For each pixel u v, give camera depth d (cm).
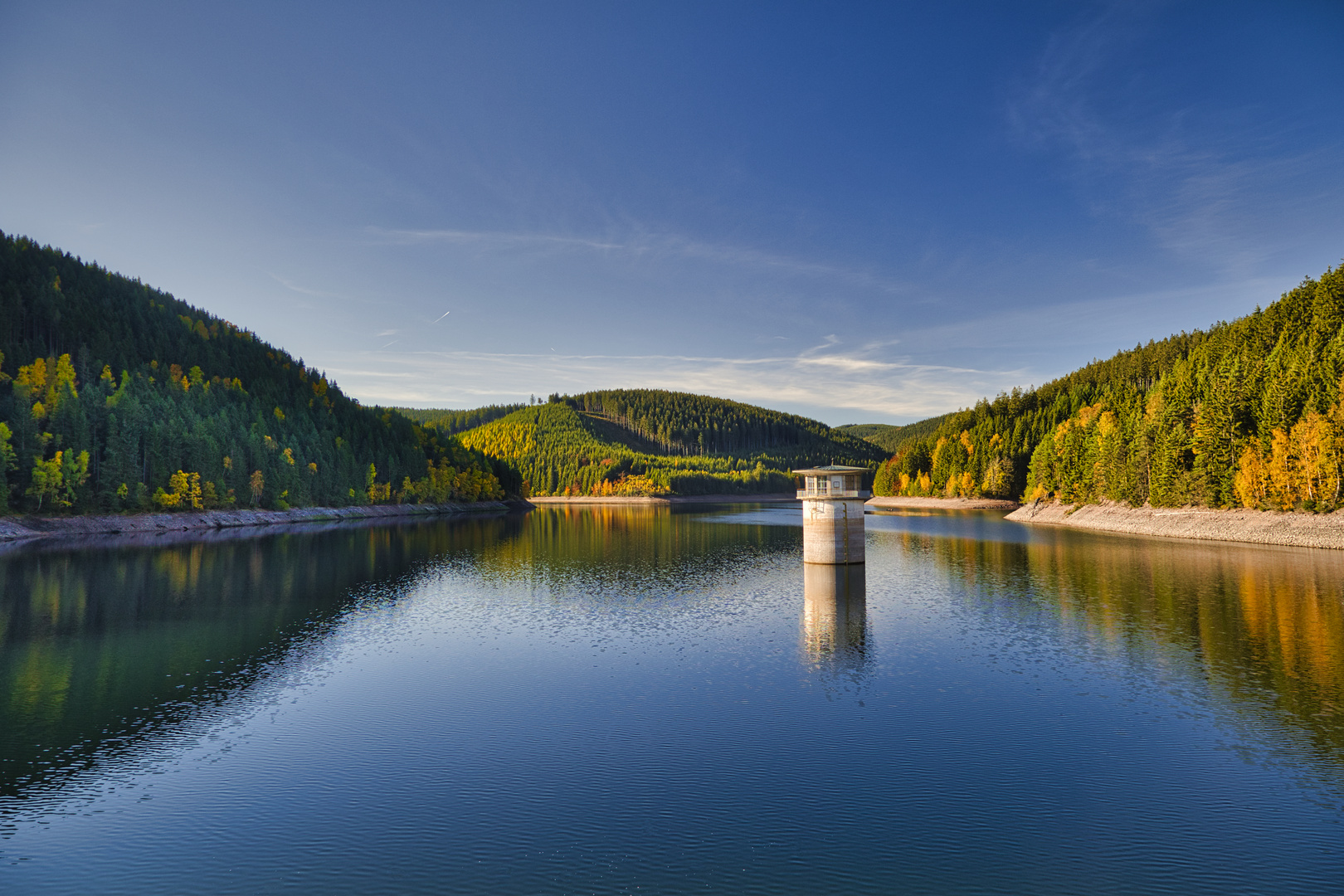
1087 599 4647
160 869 1564
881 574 6028
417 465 19388
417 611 4512
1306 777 1972
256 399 17950
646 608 4616
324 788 1964
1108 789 1916
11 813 1830
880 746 2234
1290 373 8750
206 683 2959
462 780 2012
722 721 2477
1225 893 1442
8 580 5756
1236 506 9169
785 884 1477
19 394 11662
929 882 1485
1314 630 3659
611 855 1605
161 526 11475
